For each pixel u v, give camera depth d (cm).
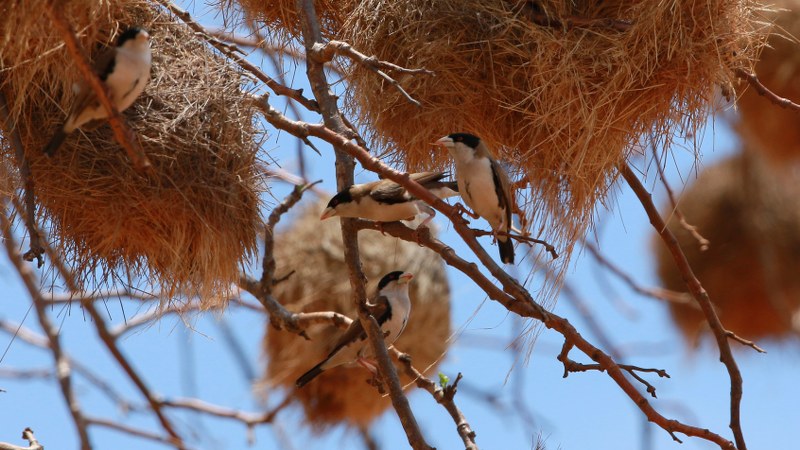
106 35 754
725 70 831
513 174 862
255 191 836
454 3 838
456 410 791
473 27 834
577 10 816
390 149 896
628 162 881
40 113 774
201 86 812
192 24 841
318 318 942
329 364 977
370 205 871
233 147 814
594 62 793
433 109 845
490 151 850
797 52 1105
